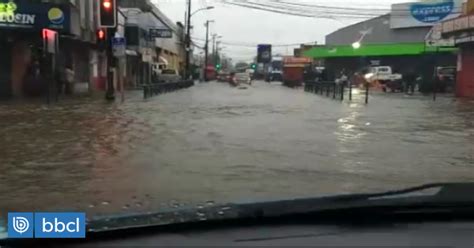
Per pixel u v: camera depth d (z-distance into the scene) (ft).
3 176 27.22
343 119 59.52
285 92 141.18
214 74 358.02
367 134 46.01
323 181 26.76
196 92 135.64
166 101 89.66
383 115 65.57
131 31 156.35
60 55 106.32
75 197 22.94
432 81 143.95
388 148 38.11
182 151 35.32
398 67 228.63
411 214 11.61
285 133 45.62
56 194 23.49
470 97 116.67
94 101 86.33
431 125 54.24
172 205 20.83
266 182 26.35
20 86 91.25
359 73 205.46
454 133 47.44
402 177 28.09
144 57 166.20
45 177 27.04
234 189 24.67
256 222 11.23
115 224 10.79
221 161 31.91
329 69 245.45
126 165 30.32
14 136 41.96
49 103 78.43
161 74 193.77
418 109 77.41
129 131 45.47
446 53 196.65
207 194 23.58
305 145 38.83
